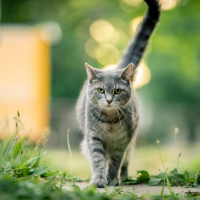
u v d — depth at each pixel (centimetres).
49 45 1585
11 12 2020
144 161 1180
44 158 614
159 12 664
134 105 571
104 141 531
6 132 812
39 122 1426
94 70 547
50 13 2039
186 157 1305
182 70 1702
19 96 1402
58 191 321
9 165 463
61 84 2117
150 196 373
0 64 1412
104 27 2208
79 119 611
